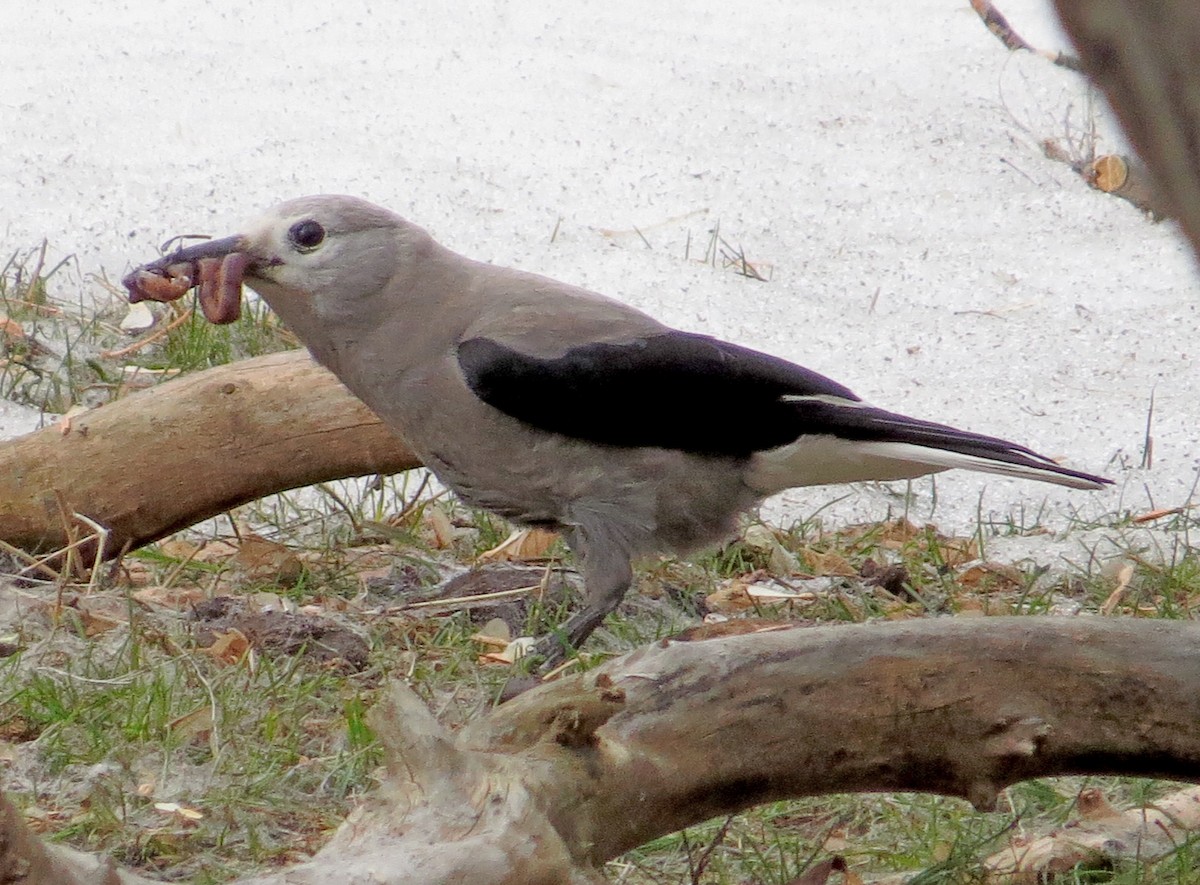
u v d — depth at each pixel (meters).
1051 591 10.48
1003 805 7.43
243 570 10.11
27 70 18.12
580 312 9.20
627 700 6.05
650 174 17.39
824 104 19.08
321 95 18.30
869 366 14.36
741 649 6.22
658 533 9.42
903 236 16.69
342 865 5.21
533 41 20.11
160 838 6.79
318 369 9.93
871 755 6.27
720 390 9.18
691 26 20.91
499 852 5.27
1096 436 13.41
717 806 6.15
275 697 8.09
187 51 18.97
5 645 8.52
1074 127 18.62
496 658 9.11
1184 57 2.47
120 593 9.48
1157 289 15.87
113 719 7.73
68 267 14.61
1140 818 7.17
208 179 16.33
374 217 9.09
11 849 4.62
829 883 6.79
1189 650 6.39
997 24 14.24
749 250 16.22
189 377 10.03
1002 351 14.70
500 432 9.07
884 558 11.23
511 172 17.17
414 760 5.55
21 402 12.42
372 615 9.55
